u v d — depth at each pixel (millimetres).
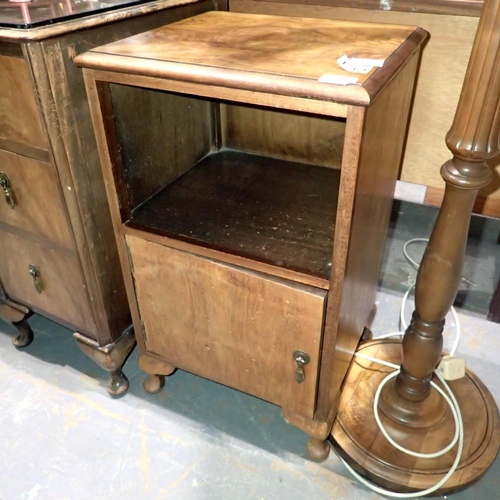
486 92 603
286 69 622
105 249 931
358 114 574
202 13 959
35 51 689
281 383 870
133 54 694
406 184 1387
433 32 967
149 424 1035
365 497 903
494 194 1138
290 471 948
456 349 1180
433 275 785
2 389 1106
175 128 951
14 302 1134
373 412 997
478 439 952
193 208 892
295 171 1029
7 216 943
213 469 952
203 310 860
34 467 956
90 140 824
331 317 745
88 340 1033
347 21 869
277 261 753
